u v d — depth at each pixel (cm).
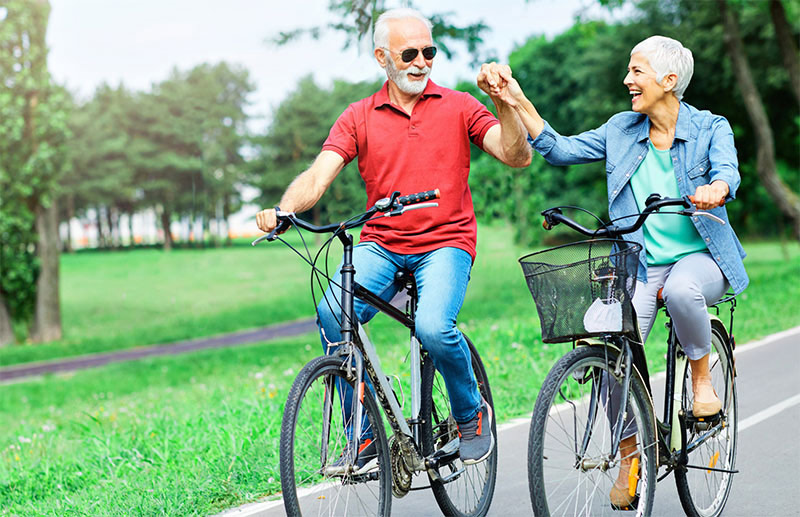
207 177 9412
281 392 762
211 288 4559
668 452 359
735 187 328
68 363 2402
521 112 369
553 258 320
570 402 324
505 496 443
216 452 539
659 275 361
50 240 2808
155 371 1833
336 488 326
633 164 361
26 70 2527
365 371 338
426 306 344
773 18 2145
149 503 440
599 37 3472
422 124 363
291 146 8556
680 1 3222
